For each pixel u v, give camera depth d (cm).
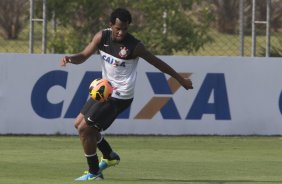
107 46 2427
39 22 4047
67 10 4122
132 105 3659
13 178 2458
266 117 3753
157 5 4162
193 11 4259
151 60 2427
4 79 3603
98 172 2456
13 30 5509
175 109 3688
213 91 3709
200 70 3694
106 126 2428
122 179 2477
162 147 3344
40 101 3631
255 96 3744
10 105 3612
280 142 3569
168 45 4197
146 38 4159
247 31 5044
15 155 3041
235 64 3719
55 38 4141
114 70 2428
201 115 3706
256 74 3738
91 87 2412
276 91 3753
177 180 2470
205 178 2527
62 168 2714
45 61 3619
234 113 3731
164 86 3669
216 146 3403
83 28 4156
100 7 4150
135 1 4169
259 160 3008
